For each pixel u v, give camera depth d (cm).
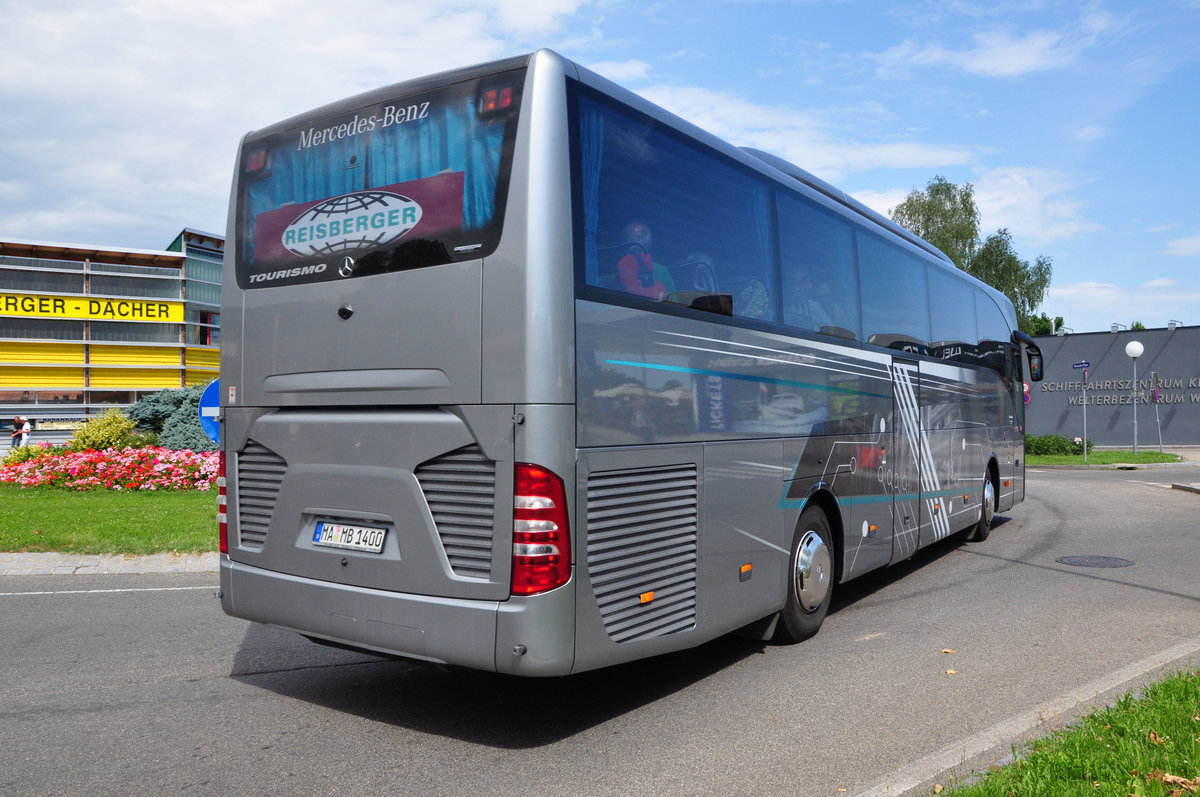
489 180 452
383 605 470
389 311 478
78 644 655
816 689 566
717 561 554
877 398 806
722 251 577
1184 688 506
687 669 613
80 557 985
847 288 758
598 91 482
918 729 491
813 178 782
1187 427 4194
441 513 456
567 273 441
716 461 554
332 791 408
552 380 430
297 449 516
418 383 463
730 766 439
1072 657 633
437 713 519
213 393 1161
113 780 417
